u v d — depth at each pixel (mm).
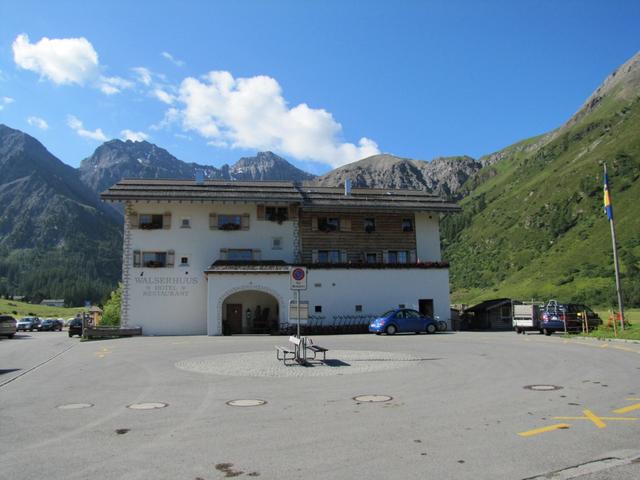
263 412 9445
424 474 6059
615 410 9156
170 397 11109
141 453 7016
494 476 5969
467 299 122375
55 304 195375
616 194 136375
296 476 6059
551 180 165625
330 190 46719
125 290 39156
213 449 7160
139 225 40125
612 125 192625
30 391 12328
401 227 44406
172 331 39125
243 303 40031
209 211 41156
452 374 13820
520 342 24625
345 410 9516
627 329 27797
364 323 39312
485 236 162000
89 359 19859
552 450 6887
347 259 42969
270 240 41844
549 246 133625
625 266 103500
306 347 17375
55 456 6941
